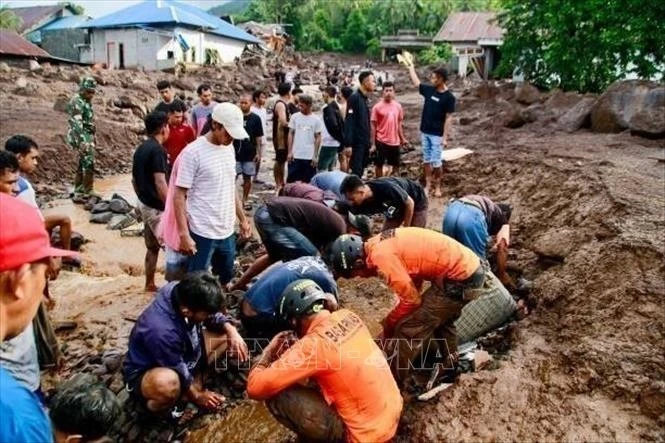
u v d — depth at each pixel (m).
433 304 4.30
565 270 5.38
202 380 4.47
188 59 40.31
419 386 4.54
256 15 74.50
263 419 4.34
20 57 29.94
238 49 46.53
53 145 12.09
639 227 5.37
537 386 4.16
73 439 2.69
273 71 41.56
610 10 13.80
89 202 9.62
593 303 4.79
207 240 5.19
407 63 9.40
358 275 4.37
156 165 5.74
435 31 64.00
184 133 8.02
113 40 39.44
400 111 9.86
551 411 3.89
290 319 3.63
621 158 8.63
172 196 5.08
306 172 9.30
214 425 4.27
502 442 3.71
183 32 39.69
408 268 4.19
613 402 3.87
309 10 71.44
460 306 4.34
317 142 9.24
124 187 11.45
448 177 9.92
